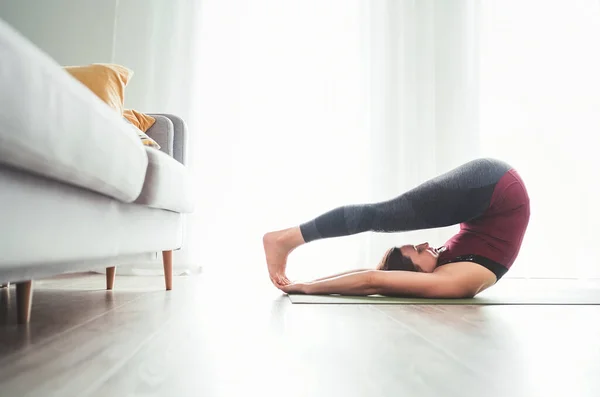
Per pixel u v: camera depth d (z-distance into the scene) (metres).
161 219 1.58
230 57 3.05
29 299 1.00
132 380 0.55
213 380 0.56
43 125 0.67
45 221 0.77
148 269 2.73
